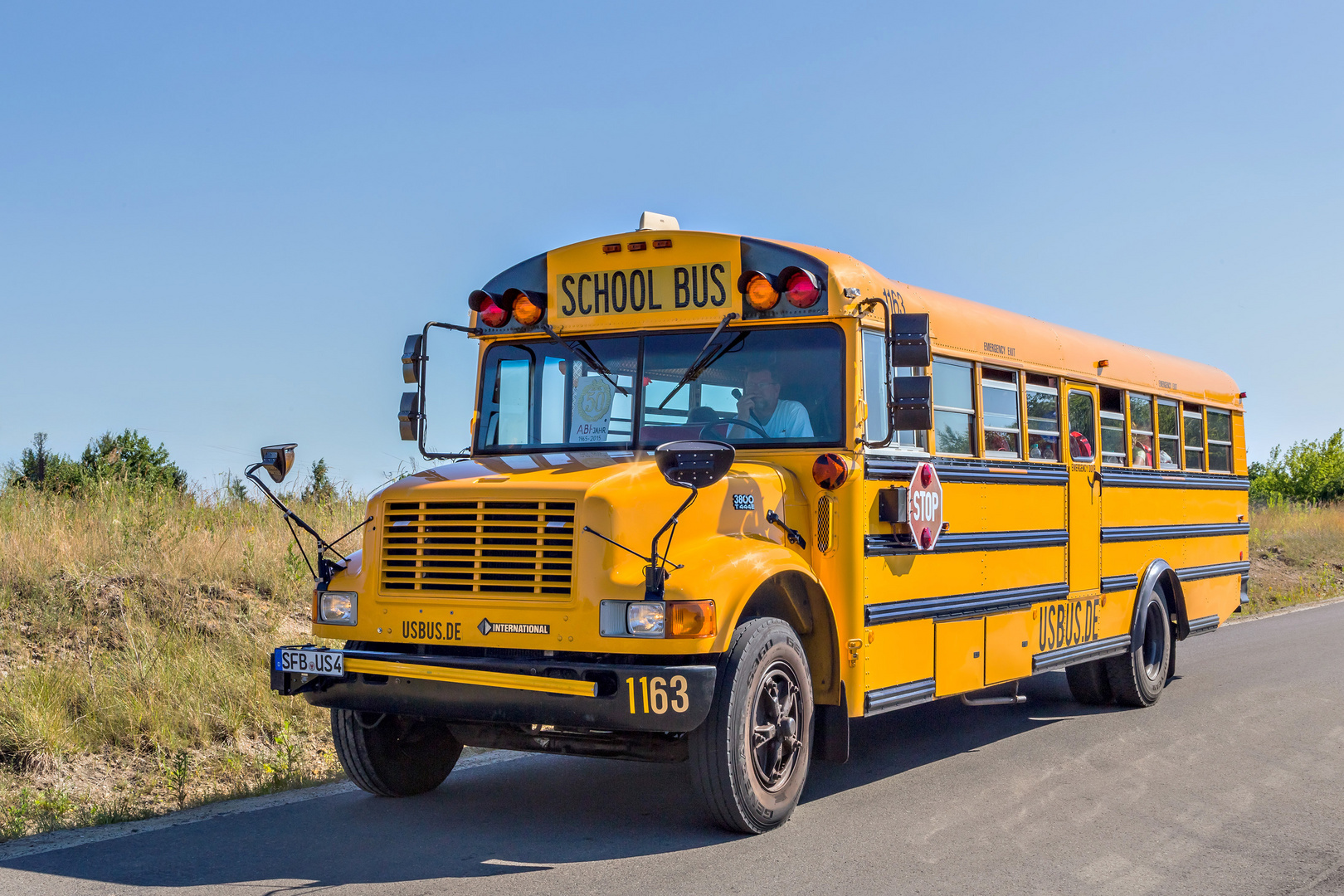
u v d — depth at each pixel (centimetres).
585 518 532
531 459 624
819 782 694
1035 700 1016
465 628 547
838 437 625
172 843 551
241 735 775
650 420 656
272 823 590
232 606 998
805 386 635
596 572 528
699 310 651
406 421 689
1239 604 1190
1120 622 940
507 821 596
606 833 573
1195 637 1420
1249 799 643
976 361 758
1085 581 887
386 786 636
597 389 671
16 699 739
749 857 529
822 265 629
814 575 600
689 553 547
